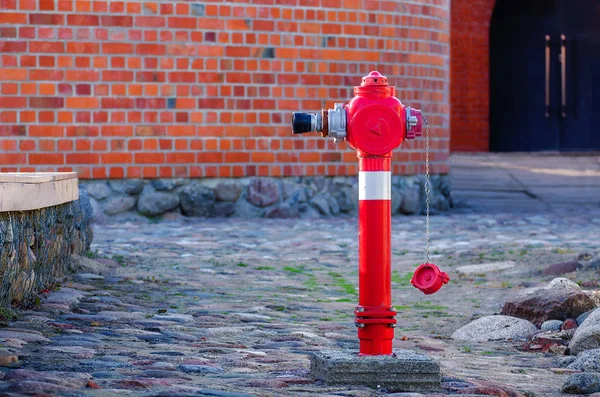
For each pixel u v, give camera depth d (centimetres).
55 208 783
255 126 1489
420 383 455
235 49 1472
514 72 2684
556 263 968
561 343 634
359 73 1539
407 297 856
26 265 674
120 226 1374
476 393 450
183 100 1454
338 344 607
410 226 1426
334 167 1541
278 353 556
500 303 805
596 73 2659
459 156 2372
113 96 1426
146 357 511
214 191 1477
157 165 1448
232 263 1027
